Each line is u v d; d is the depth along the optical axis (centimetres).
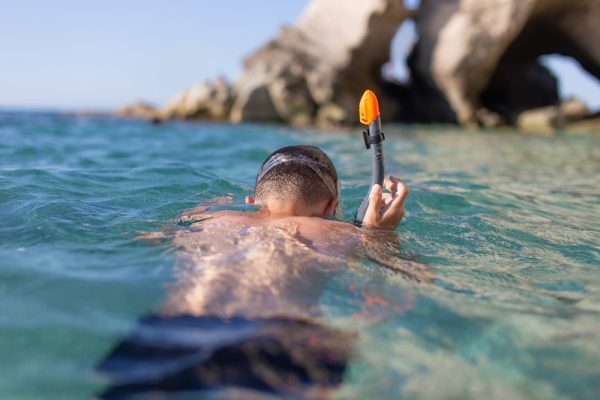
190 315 152
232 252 198
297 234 212
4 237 216
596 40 1792
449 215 314
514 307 171
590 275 212
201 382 120
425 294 177
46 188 313
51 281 173
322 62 1967
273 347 136
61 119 1527
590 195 425
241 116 1947
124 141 785
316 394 118
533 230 288
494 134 1424
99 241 216
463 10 1881
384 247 222
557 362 134
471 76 1872
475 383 124
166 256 198
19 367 125
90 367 125
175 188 341
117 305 157
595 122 1791
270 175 241
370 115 236
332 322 152
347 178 459
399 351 138
